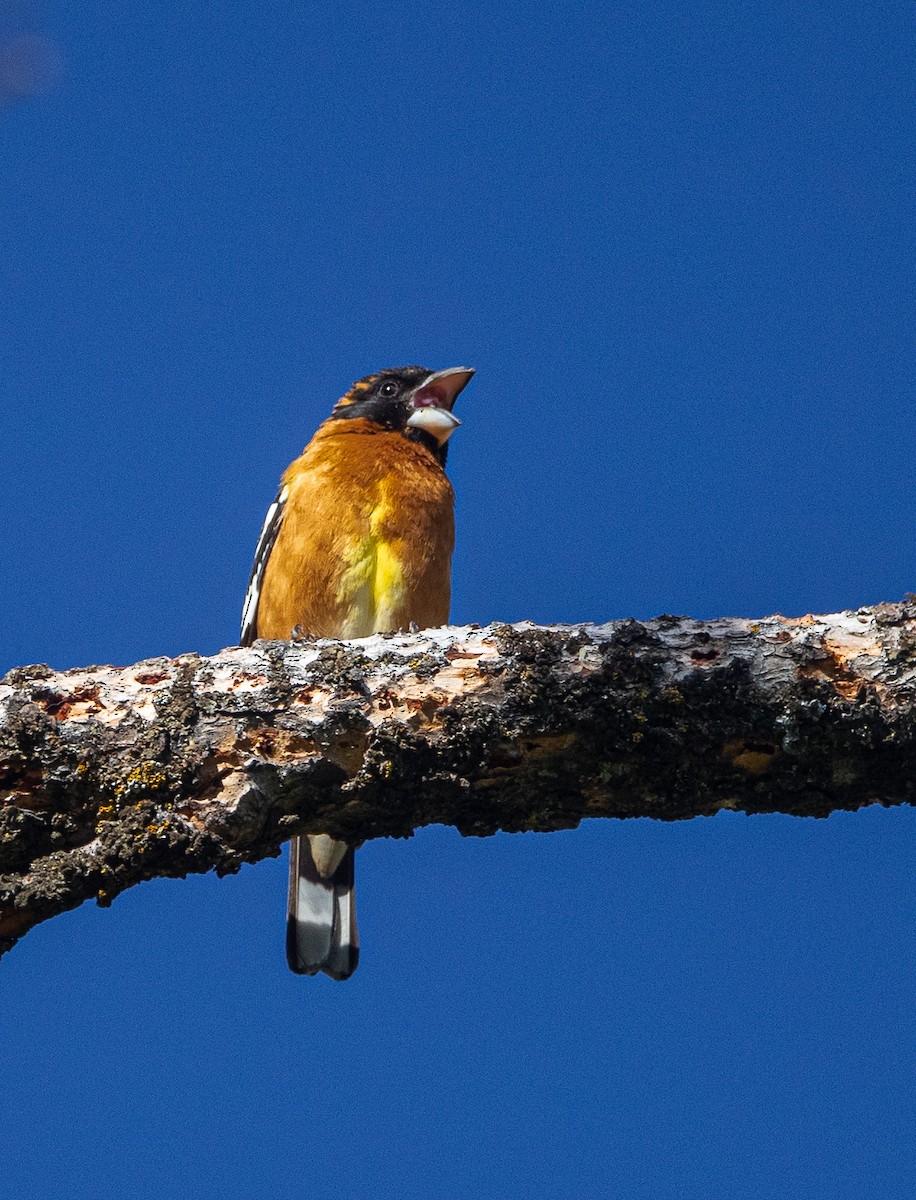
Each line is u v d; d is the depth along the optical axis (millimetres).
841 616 8398
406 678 8312
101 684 8344
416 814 8492
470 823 8586
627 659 8203
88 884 7895
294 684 8297
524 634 8352
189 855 8000
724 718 8164
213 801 8078
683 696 8164
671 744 8211
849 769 8297
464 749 8250
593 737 8266
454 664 8359
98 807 8086
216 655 8523
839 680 8180
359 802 8344
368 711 8234
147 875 8016
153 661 8523
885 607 8352
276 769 8164
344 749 8258
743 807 8555
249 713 8180
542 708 8195
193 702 8211
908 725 8102
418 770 8297
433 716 8281
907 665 8125
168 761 8078
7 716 8102
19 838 8031
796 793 8430
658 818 8688
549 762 8344
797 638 8242
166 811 8031
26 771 8055
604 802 8523
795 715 8117
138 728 8141
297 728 8172
